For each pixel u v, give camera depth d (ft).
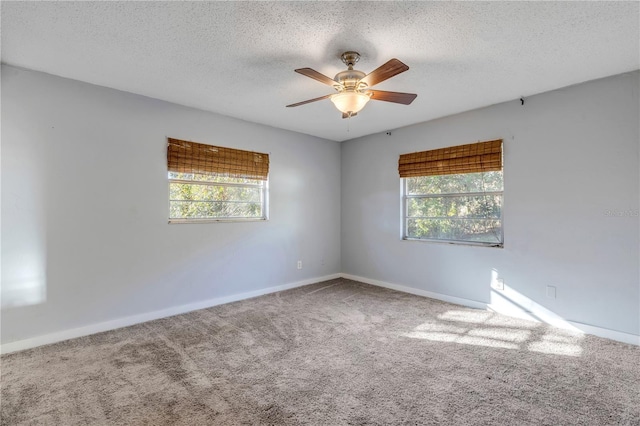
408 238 14.30
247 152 13.21
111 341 8.98
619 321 8.90
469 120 11.94
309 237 15.67
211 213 12.45
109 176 9.86
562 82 9.38
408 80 9.22
